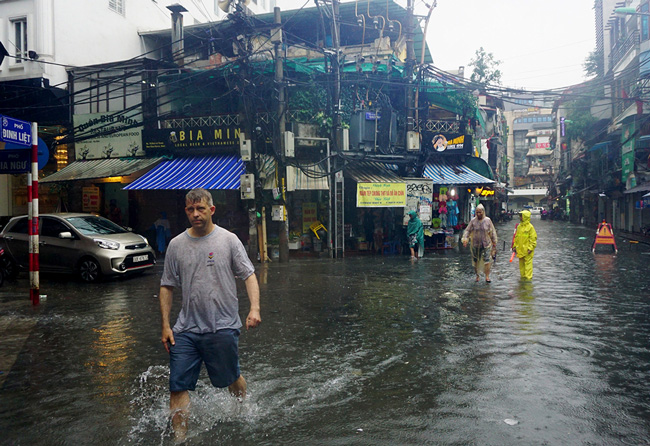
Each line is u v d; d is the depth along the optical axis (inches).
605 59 1382.9
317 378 183.0
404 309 311.4
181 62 754.8
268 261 618.8
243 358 210.2
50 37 764.6
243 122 623.2
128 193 758.5
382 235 719.7
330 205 658.8
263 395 165.0
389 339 239.1
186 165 675.4
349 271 509.4
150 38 928.9
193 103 727.7
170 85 709.3
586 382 176.1
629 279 433.7
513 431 136.0
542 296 352.5
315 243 692.7
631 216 1214.9
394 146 717.3
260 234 615.2
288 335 249.0
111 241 444.5
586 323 267.9
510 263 573.3
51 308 326.0
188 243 139.3
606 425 139.8
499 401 158.6
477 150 994.1
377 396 164.1
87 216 480.1
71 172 698.2
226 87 703.1
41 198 797.9
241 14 605.9
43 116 771.4
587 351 215.0
